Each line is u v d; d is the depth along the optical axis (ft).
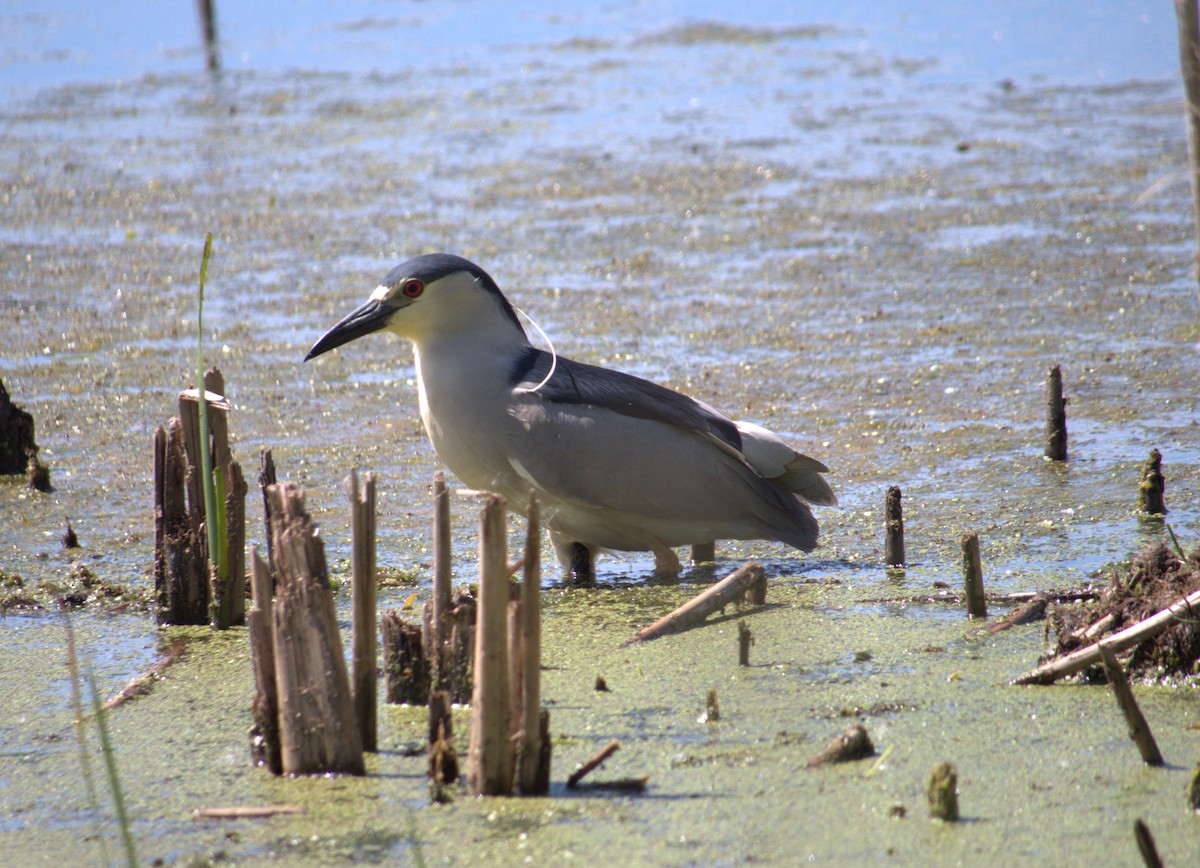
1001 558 35.55
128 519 40.60
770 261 68.44
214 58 124.47
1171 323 57.21
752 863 20.59
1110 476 41.63
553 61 123.34
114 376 53.78
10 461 44.75
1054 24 134.10
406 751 24.91
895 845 20.97
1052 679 27.07
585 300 62.75
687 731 25.45
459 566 36.29
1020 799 22.30
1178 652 26.63
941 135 94.58
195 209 79.61
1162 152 87.61
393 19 143.23
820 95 108.47
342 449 46.24
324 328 59.16
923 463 43.65
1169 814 21.58
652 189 82.28
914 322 58.85
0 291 65.21
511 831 21.68
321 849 21.42
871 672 28.12
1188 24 20.54
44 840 22.30
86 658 30.63
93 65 122.31
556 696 27.37
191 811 22.91
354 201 80.59
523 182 84.33
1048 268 65.92
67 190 83.97
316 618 23.65
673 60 123.44
